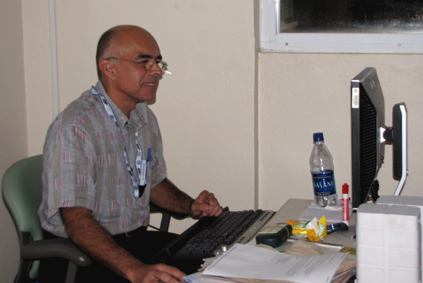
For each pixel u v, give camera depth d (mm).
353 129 1214
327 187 1523
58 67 2045
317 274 916
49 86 2051
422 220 830
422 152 1920
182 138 2049
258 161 2088
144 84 1521
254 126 1992
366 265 791
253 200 2037
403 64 1891
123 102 1562
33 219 1456
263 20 2039
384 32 1938
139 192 1589
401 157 1315
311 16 2002
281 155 2061
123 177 1521
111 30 1533
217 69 1970
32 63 2045
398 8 1911
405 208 800
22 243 1430
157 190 1758
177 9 1961
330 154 2004
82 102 1487
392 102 1921
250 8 1903
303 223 1246
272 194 2100
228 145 2018
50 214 1336
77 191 1336
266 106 2047
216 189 2057
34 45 2035
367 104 1238
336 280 915
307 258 1009
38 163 1605
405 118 1298
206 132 2023
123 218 1535
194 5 1946
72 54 2029
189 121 2029
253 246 1101
